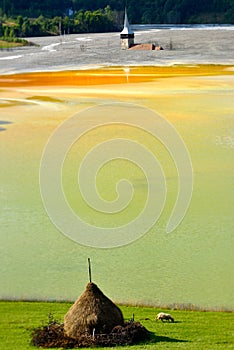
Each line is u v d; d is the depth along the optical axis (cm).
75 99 10944
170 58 18988
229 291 3741
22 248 4584
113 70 15862
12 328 2858
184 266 4169
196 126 8488
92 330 2664
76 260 4338
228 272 4044
